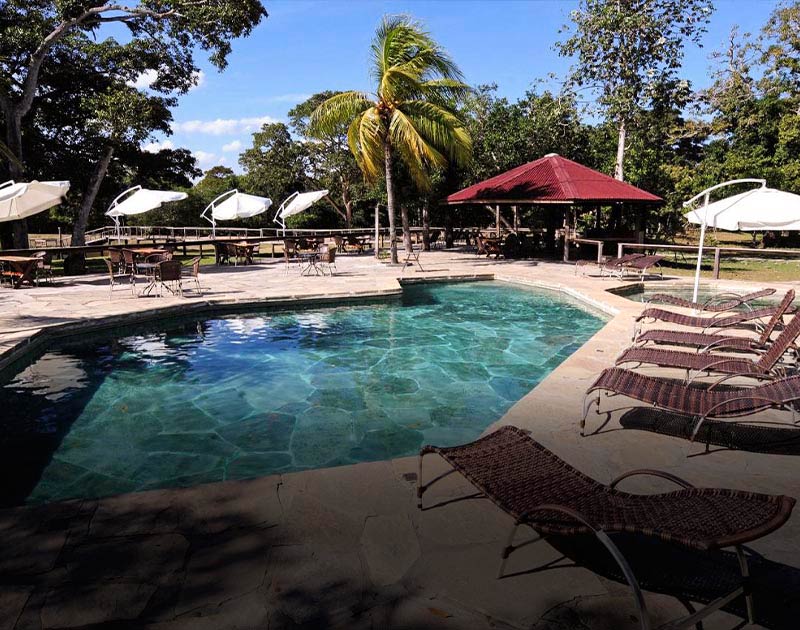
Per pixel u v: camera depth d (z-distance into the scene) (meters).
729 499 2.52
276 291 12.77
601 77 25.73
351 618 2.48
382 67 17.08
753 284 14.12
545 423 4.90
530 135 26.08
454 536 3.12
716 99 35.06
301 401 6.50
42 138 22.31
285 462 4.94
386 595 2.63
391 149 19.55
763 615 2.46
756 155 30.20
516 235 22.81
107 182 25.59
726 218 9.60
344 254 23.33
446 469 3.95
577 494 2.89
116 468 4.82
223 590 2.67
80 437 5.48
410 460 4.12
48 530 3.19
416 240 29.50
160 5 20.78
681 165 38.75
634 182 27.05
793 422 4.81
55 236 33.84
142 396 6.64
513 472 3.15
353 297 12.73
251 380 7.26
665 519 2.46
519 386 7.03
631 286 13.86
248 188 47.19
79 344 8.98
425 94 17.61
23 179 19.47
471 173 25.31
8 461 4.97
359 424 5.81
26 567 2.86
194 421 5.89
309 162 46.97
